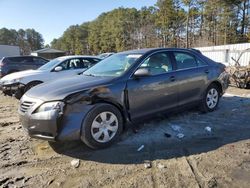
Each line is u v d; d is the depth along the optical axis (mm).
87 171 3557
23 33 140000
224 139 4488
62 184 3268
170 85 5043
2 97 9734
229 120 5531
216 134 4734
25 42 138125
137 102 4590
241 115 5895
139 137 4652
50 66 9164
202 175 3338
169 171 3467
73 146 4367
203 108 5953
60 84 4363
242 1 42969
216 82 6137
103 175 3432
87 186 3189
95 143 4117
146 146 4277
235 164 3594
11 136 5023
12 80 8578
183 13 51000
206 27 50750
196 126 5180
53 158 3988
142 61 4801
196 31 52062
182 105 5371
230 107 6641
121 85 4398
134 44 62906
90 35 90812
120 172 3490
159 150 4121
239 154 3893
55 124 3818
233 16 44281
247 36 38062
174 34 53219
